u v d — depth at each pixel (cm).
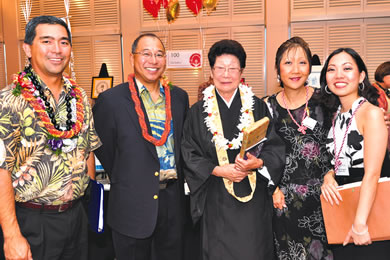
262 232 181
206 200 186
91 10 566
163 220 190
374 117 150
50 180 149
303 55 181
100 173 274
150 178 182
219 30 520
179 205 197
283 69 183
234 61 173
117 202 184
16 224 140
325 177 170
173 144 193
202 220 187
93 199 166
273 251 188
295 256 185
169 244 195
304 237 183
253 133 156
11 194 139
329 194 158
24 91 143
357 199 149
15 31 600
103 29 563
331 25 484
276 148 181
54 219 153
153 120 190
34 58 147
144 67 183
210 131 184
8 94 139
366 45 477
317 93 187
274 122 192
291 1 493
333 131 170
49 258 153
